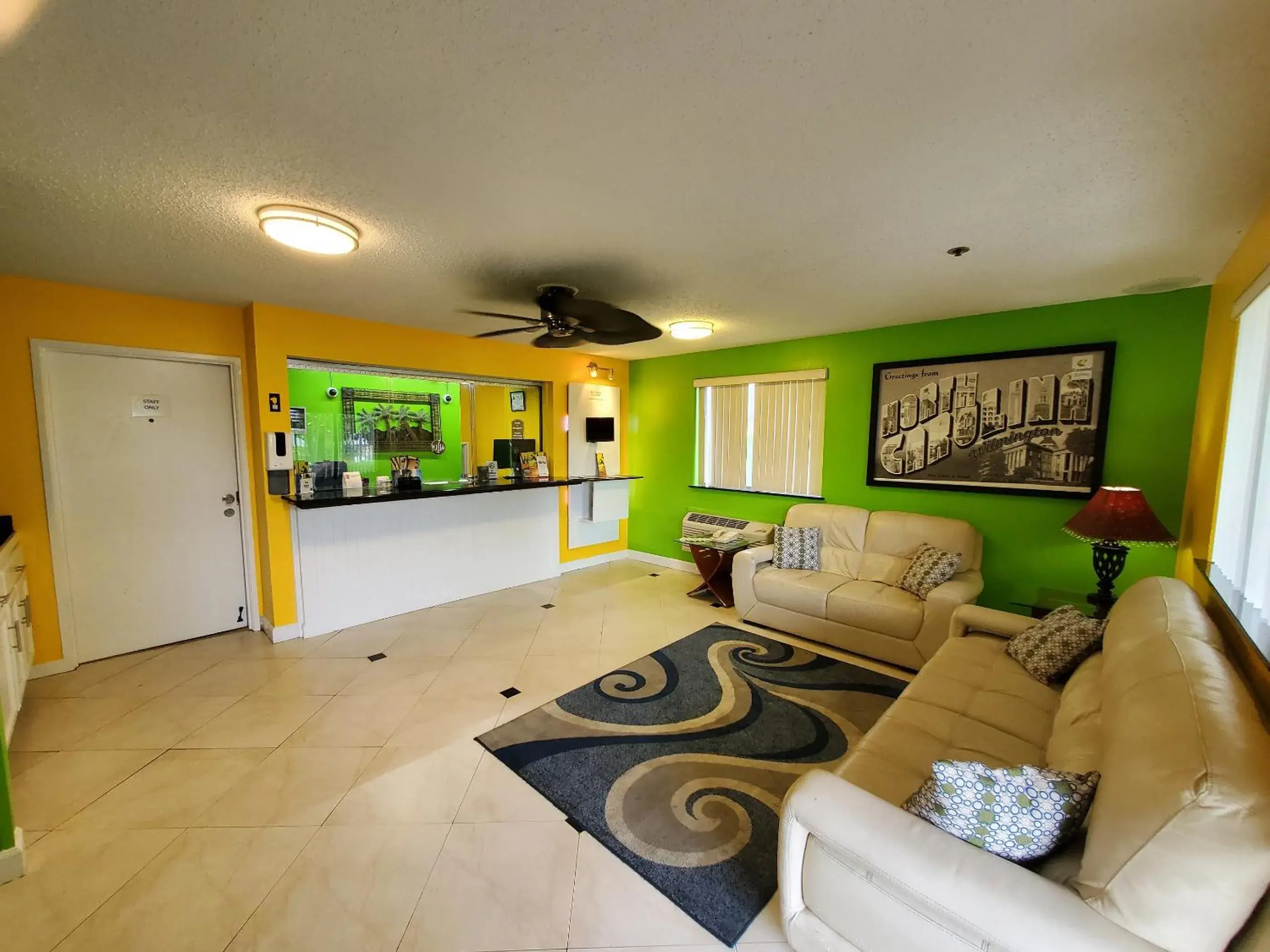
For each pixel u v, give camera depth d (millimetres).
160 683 2918
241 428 3506
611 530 5754
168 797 2041
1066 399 3211
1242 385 2131
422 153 1533
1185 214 1906
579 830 1896
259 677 3000
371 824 1919
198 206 1871
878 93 1260
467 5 992
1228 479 2205
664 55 1132
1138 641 1579
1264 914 915
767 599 3775
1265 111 1297
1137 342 2994
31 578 2893
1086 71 1169
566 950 1469
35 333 2826
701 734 2492
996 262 2459
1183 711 1124
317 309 3447
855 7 996
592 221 2012
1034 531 3373
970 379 3559
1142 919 945
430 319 3730
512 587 4770
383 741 2412
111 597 3188
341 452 3975
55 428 2939
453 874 1709
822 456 4352
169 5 989
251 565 3637
